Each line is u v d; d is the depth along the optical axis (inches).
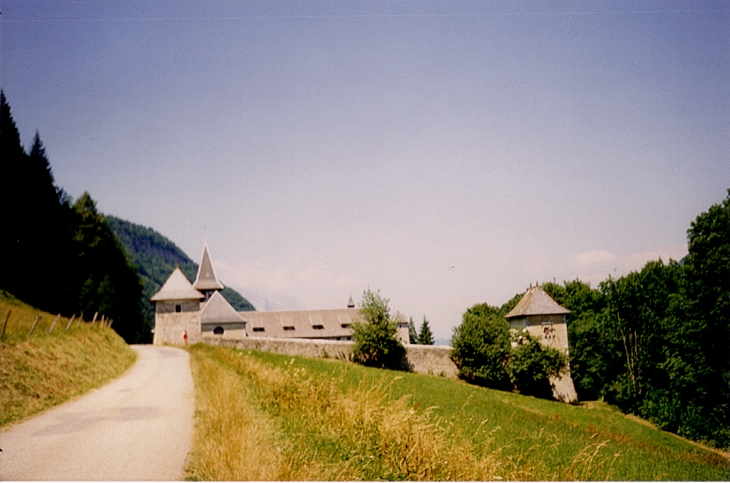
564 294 2092.8
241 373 626.5
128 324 2191.2
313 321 2600.9
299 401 403.5
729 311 1248.2
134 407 471.8
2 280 1552.7
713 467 706.2
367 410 341.4
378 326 1593.3
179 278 2009.1
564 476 355.3
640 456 697.6
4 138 1670.8
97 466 290.7
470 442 323.3
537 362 1520.7
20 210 1684.3
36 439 352.5
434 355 1621.6
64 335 733.9
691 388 1285.7
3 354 509.7
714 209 1283.2
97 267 1995.6
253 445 282.4
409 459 286.2
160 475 274.1
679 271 1402.6
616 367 1579.7
